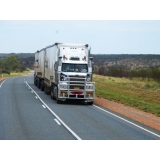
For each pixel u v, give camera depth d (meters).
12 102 25.36
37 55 45.59
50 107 22.98
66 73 25.36
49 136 13.00
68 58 26.09
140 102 29.66
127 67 154.50
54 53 27.77
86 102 27.77
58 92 25.27
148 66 152.12
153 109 24.89
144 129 15.48
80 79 25.31
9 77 83.50
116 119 18.50
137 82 72.31
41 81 38.56
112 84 62.00
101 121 17.50
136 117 20.16
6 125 15.27
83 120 17.59
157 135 14.07
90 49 26.61
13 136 12.80
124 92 43.62
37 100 27.53
